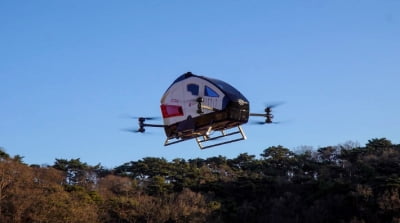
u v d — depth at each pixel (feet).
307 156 442.09
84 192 294.87
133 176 411.95
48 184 285.02
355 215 294.66
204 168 432.66
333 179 359.25
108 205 290.15
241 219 322.96
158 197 329.11
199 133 97.30
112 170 427.33
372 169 354.74
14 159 315.17
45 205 241.35
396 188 294.25
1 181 251.60
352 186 313.94
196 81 95.14
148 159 422.82
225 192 357.61
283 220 312.29
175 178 380.37
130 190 351.87
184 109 96.48
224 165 447.83
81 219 251.19
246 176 373.20
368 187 301.43
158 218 290.56
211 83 93.09
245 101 92.27
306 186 352.69
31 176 291.38
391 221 277.85
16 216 233.55
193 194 327.88
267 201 342.85
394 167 364.17
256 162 446.19
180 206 299.99
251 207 326.03
